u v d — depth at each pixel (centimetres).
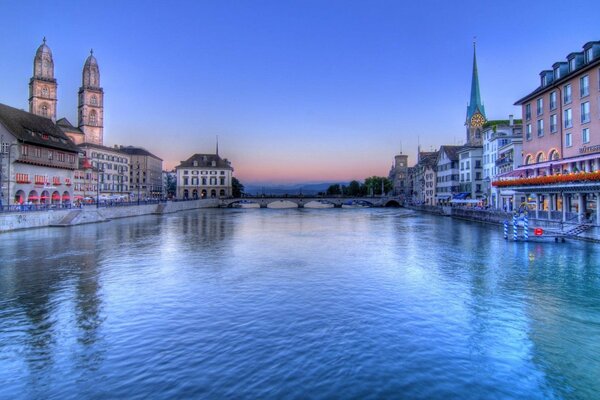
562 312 1750
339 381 1145
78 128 13712
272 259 3112
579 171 4097
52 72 12325
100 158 12900
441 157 11750
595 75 4097
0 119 6147
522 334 1498
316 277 2453
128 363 1264
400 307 1823
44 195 6969
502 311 1764
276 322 1627
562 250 3366
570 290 2109
